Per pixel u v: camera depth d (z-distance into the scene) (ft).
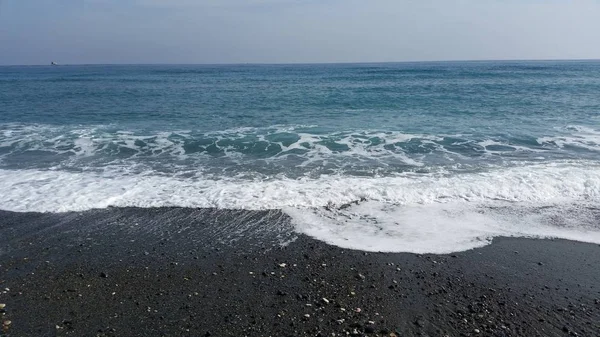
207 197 27.40
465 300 16.52
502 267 19.16
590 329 14.66
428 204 26.11
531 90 92.89
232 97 83.61
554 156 35.96
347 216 24.63
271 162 35.65
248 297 16.67
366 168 33.42
